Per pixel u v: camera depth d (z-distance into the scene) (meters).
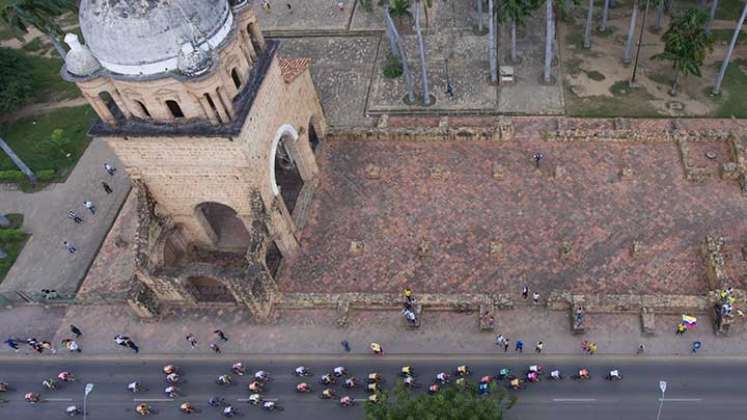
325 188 48.91
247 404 37.72
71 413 38.78
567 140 49.00
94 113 61.19
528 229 43.59
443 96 55.88
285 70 44.78
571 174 46.59
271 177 41.59
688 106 50.91
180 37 32.81
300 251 44.88
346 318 40.41
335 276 43.06
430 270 42.34
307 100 47.28
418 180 48.28
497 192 46.41
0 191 54.97
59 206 52.81
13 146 59.41
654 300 37.59
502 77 55.38
